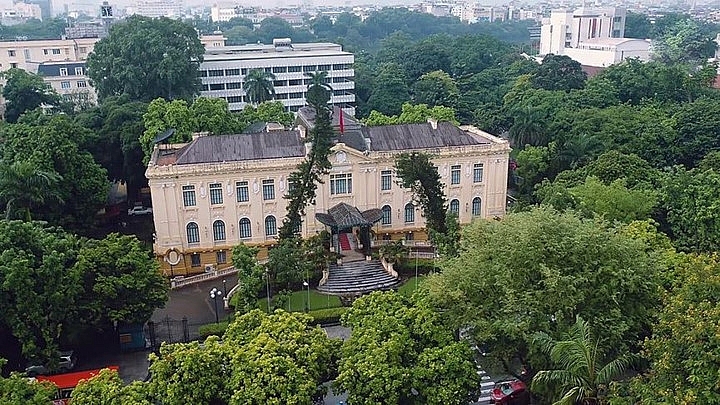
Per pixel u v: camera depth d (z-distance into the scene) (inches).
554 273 1641.2
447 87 5797.2
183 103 3754.9
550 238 1738.4
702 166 3097.9
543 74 5816.9
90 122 4133.9
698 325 1302.9
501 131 5029.5
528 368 1867.6
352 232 3181.6
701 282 1471.5
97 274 2237.9
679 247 2642.7
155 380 1507.1
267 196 3097.9
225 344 1633.9
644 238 2169.0
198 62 5615.2
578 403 1489.9
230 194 3041.3
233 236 3115.2
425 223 3174.2
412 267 2960.1
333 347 1689.2
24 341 2043.6
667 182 2834.6
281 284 2748.5
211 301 2763.3
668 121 3818.9
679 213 2714.1
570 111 4313.5
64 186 3080.7
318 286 2810.0
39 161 2945.4
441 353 1614.2
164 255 3011.8
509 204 3764.8
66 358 2210.9
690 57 7185.0
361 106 6136.8
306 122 3890.3
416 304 1797.5
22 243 2151.8
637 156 3265.3
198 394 1486.2
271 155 3110.2
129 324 2348.7
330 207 3174.2
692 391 1264.8
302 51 7106.3
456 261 1868.8
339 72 6481.3
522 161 3816.4
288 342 1606.8
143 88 5157.5
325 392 1622.8
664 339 1402.6
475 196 3353.8
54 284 2092.8
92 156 3545.8
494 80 6373.0
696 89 5044.3
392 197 3245.6
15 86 4778.5
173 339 2425.0
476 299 1776.6
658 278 1755.7
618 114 4040.4
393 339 1628.9
